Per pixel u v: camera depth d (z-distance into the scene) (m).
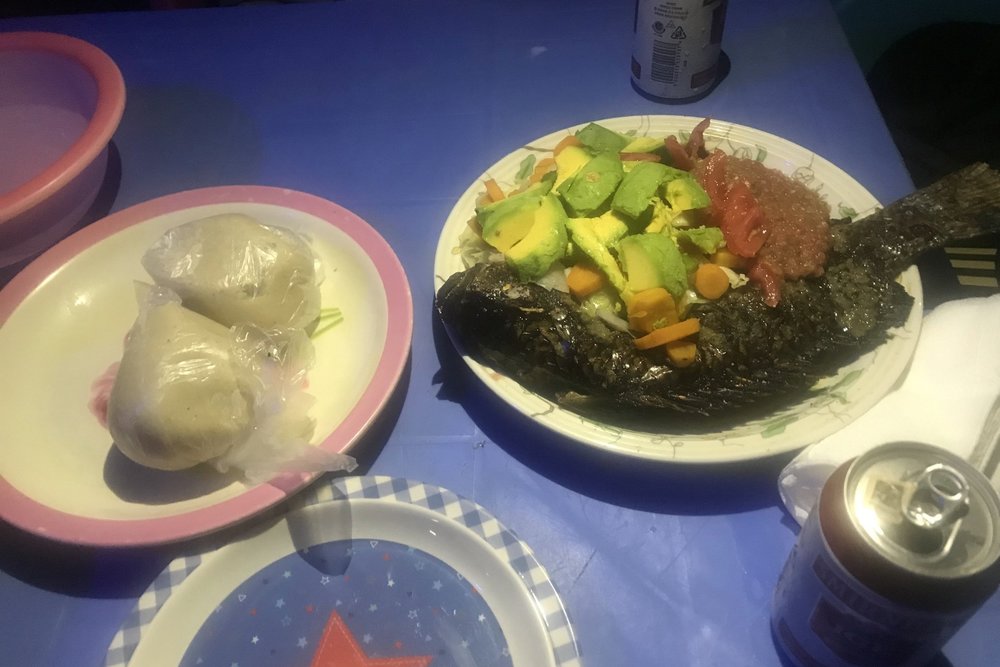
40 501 0.69
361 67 1.26
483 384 0.78
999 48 1.36
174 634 0.64
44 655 0.67
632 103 1.15
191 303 0.78
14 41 1.06
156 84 1.26
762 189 0.84
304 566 0.67
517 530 0.72
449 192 1.05
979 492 0.48
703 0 1.02
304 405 0.75
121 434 0.69
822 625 0.54
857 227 0.82
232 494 0.70
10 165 1.05
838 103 1.12
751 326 0.76
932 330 0.75
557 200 0.80
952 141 1.33
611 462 0.75
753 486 0.73
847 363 0.75
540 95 1.18
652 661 0.64
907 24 1.42
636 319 0.74
